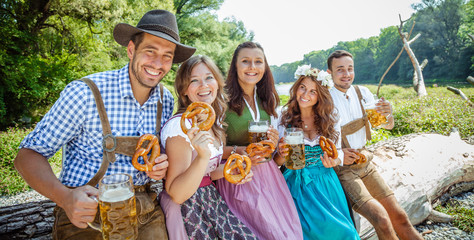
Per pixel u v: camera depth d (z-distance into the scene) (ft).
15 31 38.70
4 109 37.60
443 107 31.01
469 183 14.24
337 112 9.25
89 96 5.74
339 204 8.06
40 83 41.47
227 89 8.79
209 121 5.29
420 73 42.73
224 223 6.41
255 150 7.20
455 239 10.93
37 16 43.11
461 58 153.99
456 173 13.47
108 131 5.81
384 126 10.22
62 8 42.24
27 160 5.25
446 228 11.74
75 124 5.69
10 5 40.47
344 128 9.64
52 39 46.50
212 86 6.54
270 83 9.09
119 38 6.28
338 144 8.95
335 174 8.58
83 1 40.88
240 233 6.36
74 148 6.00
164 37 5.66
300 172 8.43
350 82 9.90
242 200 7.04
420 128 27.07
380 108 9.09
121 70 6.28
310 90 8.56
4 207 8.31
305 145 8.64
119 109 6.03
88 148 5.89
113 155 5.76
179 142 5.67
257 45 8.63
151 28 5.81
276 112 9.30
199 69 6.49
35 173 5.11
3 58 36.63
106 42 53.72
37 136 5.41
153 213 5.94
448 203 13.43
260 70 8.47
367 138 9.95
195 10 84.02
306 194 8.08
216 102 7.04
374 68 244.63
